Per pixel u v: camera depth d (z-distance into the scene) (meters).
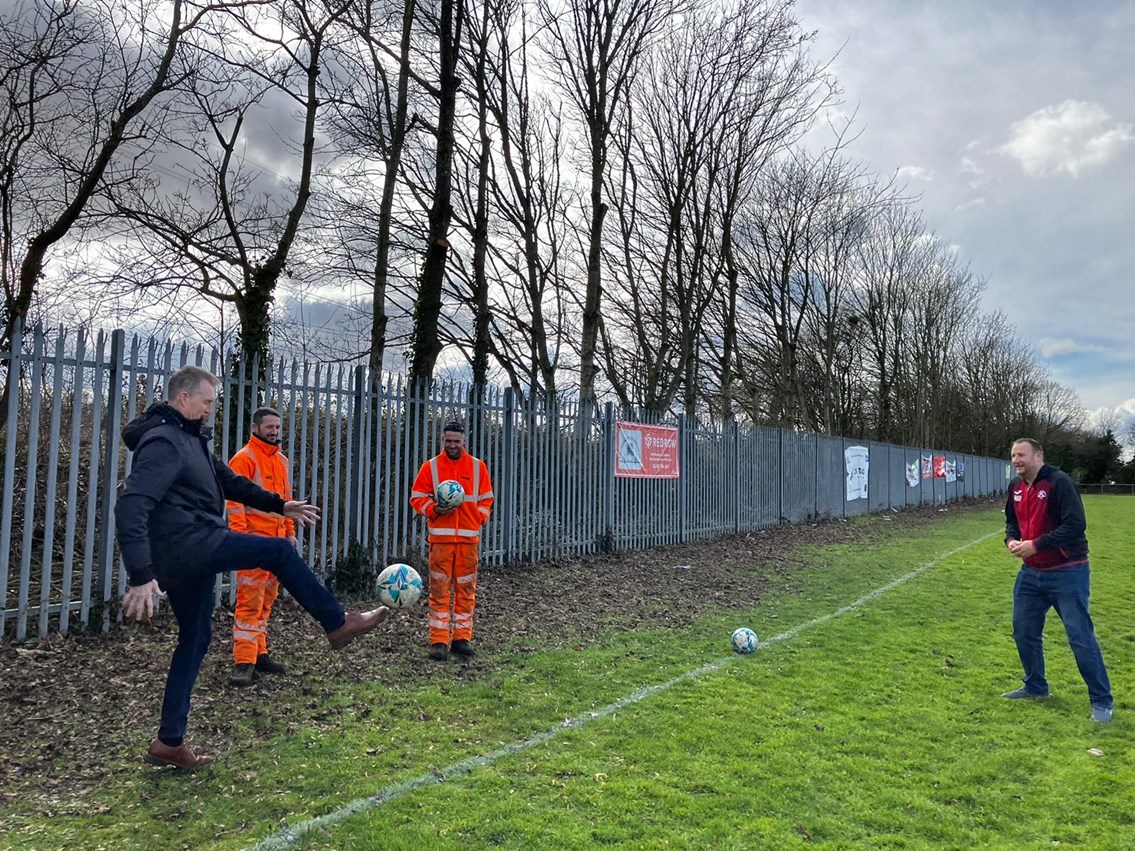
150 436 3.57
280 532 5.75
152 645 6.08
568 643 7.18
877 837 3.49
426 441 9.54
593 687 5.78
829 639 7.53
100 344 6.26
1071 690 5.88
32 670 5.33
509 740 4.63
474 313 18.56
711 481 16.67
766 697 5.58
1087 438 78.88
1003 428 60.94
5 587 5.73
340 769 4.11
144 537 3.38
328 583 8.27
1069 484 5.42
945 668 6.50
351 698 5.29
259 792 3.81
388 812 3.60
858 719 5.14
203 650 4.06
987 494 44.91
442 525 6.36
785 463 20.39
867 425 46.41
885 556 14.70
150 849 3.23
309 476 8.54
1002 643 7.43
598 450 13.02
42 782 3.84
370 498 8.92
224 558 3.71
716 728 4.88
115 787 3.82
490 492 6.60
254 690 5.32
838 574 12.22
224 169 12.62
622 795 3.86
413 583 5.77
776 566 12.95
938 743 4.74
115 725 4.61
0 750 4.16
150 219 12.01
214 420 7.29
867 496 26.20
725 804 3.79
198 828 3.42
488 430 10.67
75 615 6.33
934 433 45.72
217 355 7.23
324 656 6.22
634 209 20.98
